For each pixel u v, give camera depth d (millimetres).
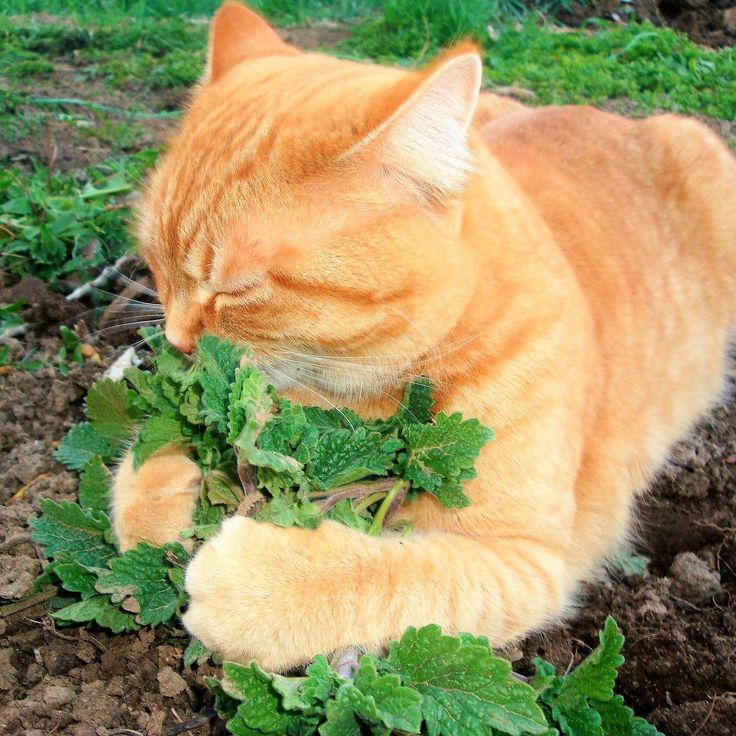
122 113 1073
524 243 471
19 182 815
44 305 710
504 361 455
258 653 413
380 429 453
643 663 508
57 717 457
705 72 1186
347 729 376
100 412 543
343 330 438
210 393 415
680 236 646
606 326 542
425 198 432
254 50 525
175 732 458
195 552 442
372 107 417
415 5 1334
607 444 543
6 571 508
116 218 756
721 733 475
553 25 1412
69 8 1530
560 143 625
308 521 427
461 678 390
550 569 465
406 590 425
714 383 662
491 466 461
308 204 425
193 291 451
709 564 561
